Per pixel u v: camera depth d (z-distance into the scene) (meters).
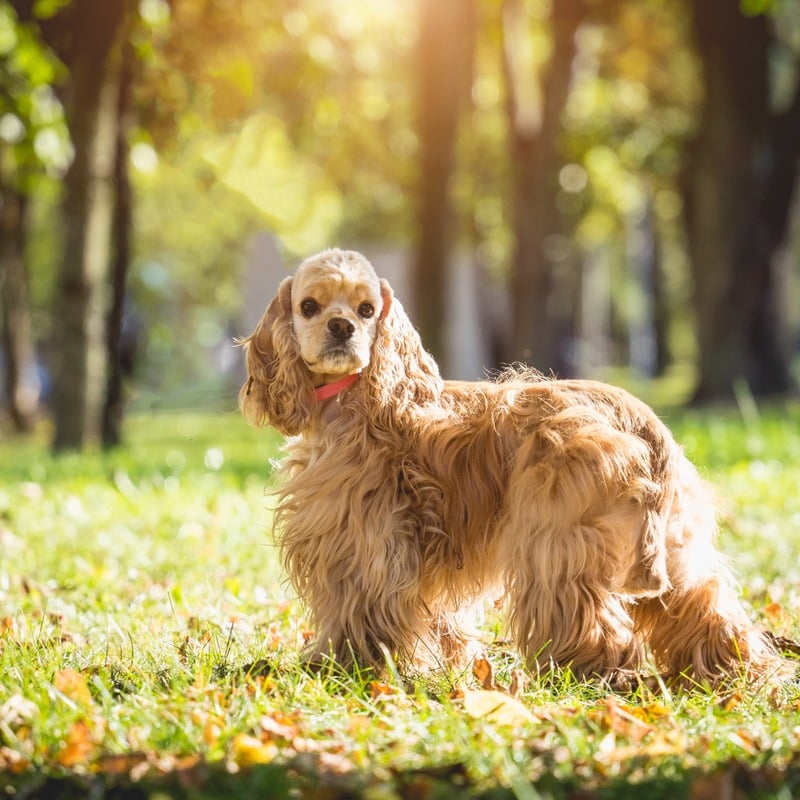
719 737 4.09
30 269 35.31
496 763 3.76
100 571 7.60
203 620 5.93
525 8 24.58
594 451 4.69
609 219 34.53
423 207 20.56
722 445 12.82
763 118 21.89
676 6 24.06
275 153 30.88
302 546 4.99
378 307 5.00
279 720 4.22
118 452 15.20
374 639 4.85
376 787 3.48
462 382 5.27
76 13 14.72
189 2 15.16
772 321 25.39
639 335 61.72
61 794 3.66
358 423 4.96
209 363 51.09
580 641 4.72
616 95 27.22
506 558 4.85
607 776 3.71
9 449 21.94
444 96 20.09
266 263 33.69
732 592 5.05
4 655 5.15
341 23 17.75
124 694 4.59
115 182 15.70
